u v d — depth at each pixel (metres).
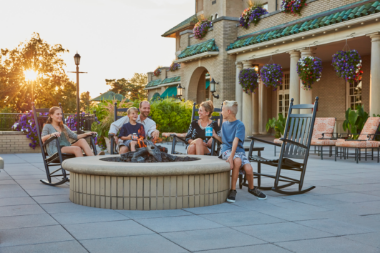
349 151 12.46
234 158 4.59
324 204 4.36
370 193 5.07
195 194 4.17
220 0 25.03
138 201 4.01
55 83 41.44
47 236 3.02
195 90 21.09
